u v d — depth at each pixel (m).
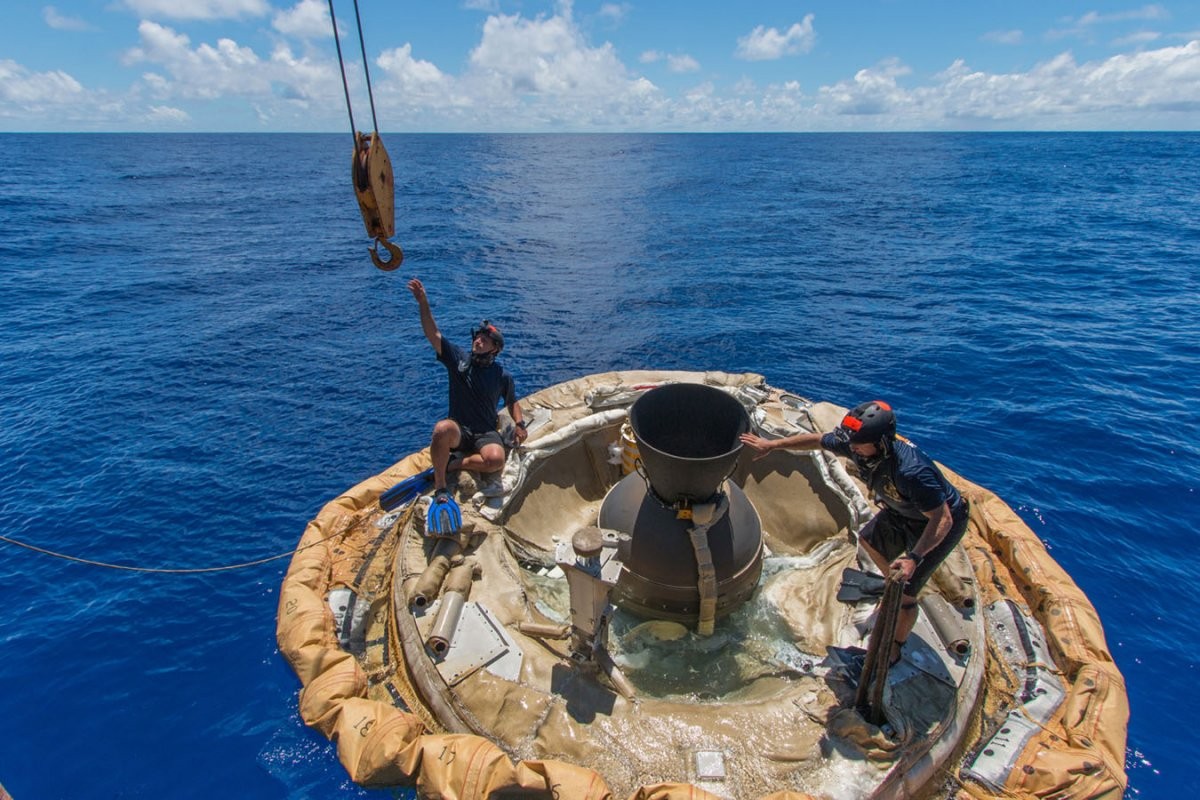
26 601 7.09
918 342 14.24
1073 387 11.82
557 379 13.06
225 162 73.06
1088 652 5.30
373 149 4.17
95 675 6.07
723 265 21.92
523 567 6.16
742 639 5.35
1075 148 104.88
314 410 11.48
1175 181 48.47
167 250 24.09
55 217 30.73
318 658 5.04
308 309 16.97
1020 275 19.95
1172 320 15.34
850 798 3.92
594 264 22.25
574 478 7.22
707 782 3.98
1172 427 10.37
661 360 13.81
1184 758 5.04
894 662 4.73
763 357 13.74
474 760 4.02
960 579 5.43
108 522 8.42
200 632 6.62
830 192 42.69
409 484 6.69
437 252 24.08
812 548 6.54
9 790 4.98
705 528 5.11
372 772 4.18
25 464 9.67
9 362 13.26
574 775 3.90
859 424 4.09
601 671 4.77
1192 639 6.30
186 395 11.97
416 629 5.02
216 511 8.72
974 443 10.02
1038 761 4.34
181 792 4.89
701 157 83.25
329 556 6.30
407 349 14.23
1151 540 7.78
